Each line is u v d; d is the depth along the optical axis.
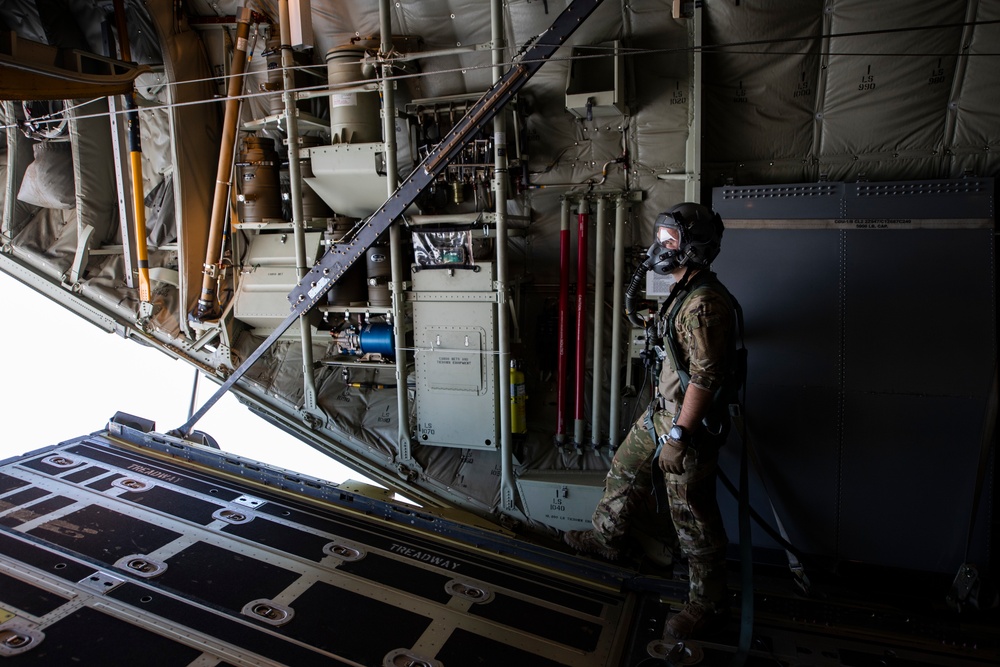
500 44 4.02
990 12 3.56
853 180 4.08
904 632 3.07
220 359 5.71
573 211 4.80
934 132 3.88
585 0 3.76
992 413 3.28
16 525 3.78
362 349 5.22
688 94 4.38
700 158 3.99
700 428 2.81
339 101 4.82
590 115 4.34
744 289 3.65
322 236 5.38
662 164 4.61
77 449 5.03
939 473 3.39
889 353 3.44
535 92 4.70
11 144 5.80
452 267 4.56
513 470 4.58
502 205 4.27
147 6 5.03
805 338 3.56
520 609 3.25
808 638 3.04
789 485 3.64
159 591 3.20
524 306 5.19
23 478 4.45
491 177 4.78
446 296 4.62
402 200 4.46
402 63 4.84
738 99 4.11
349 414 5.27
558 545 4.40
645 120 4.54
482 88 4.88
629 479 3.50
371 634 2.97
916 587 3.48
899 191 3.42
